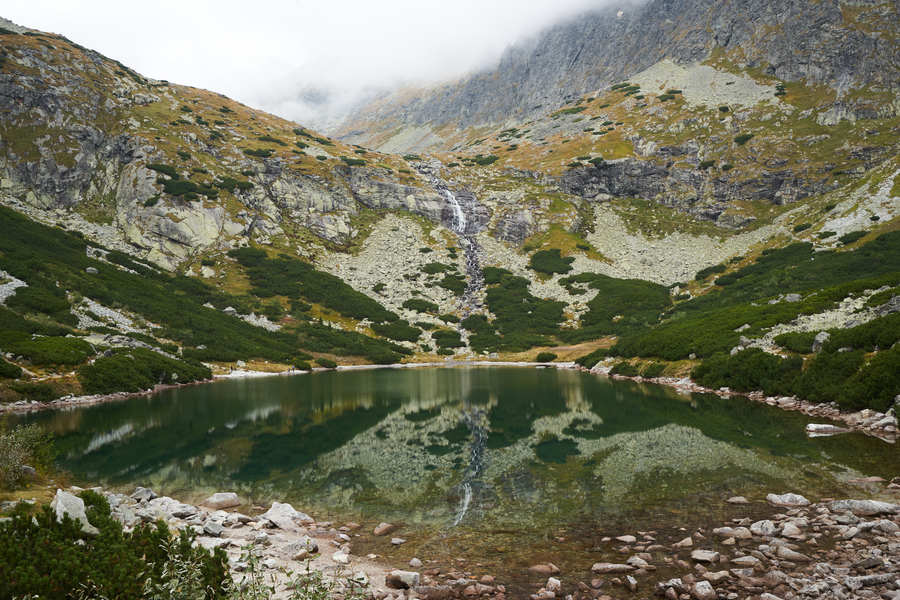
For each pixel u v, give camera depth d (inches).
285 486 715.4
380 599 368.5
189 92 6368.1
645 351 2322.8
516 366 3201.3
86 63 5226.4
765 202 5162.4
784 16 6752.0
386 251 5029.5
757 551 411.8
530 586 388.5
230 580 299.7
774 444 829.8
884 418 903.7
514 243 5349.4
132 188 4254.4
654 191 5900.6
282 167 5359.3
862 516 482.9
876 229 3513.8
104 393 1727.4
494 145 7726.4
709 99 6569.9
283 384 2196.1
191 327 2938.0
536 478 720.3
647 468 732.0
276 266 4261.8
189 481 740.7
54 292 2429.9
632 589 367.2
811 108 5693.9
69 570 273.0
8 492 522.0
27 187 3929.6
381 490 691.4
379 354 3410.4
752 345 1610.5
